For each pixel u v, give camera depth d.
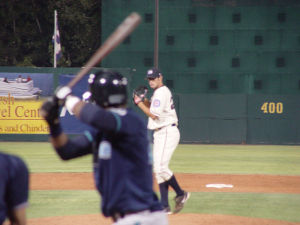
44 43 147.00
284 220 25.02
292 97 78.44
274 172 45.06
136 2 99.12
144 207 11.08
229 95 79.12
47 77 75.69
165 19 99.06
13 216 9.56
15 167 9.38
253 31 98.44
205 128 79.38
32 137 76.00
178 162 53.03
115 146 10.91
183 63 99.25
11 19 142.50
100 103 11.39
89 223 23.75
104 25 100.00
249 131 79.19
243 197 31.53
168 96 25.39
